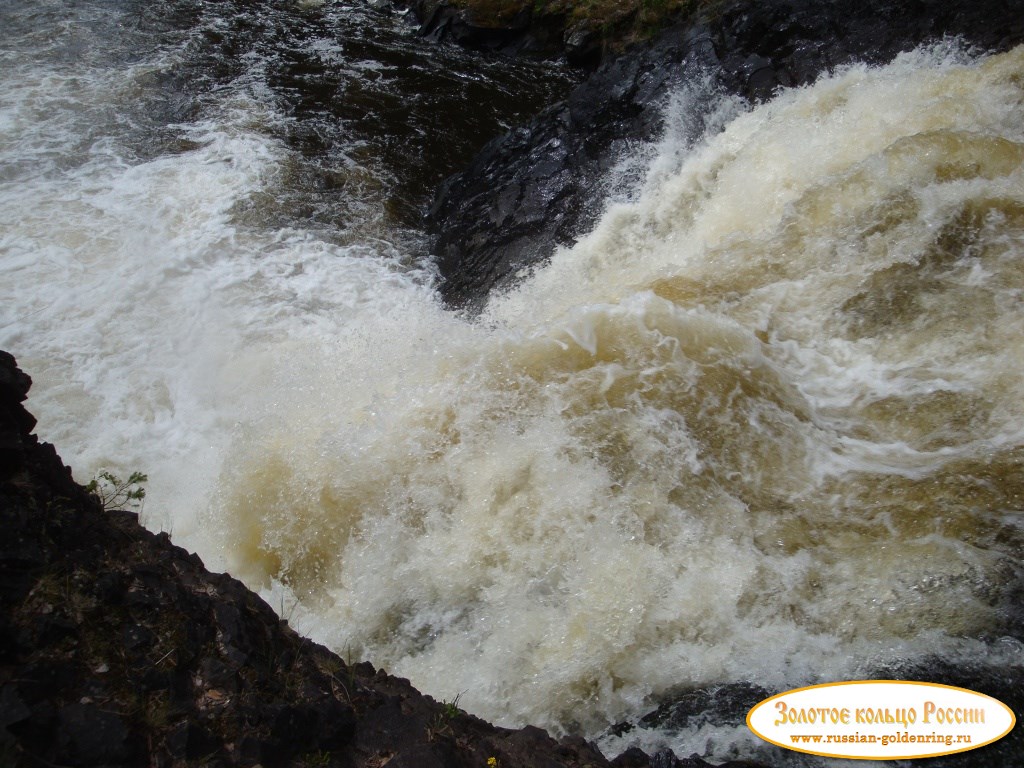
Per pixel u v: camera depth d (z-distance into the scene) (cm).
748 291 579
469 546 470
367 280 788
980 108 685
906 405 489
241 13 1305
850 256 577
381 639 448
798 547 436
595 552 450
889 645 386
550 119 911
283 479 523
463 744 307
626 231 763
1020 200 571
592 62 1212
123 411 621
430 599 458
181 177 895
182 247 793
